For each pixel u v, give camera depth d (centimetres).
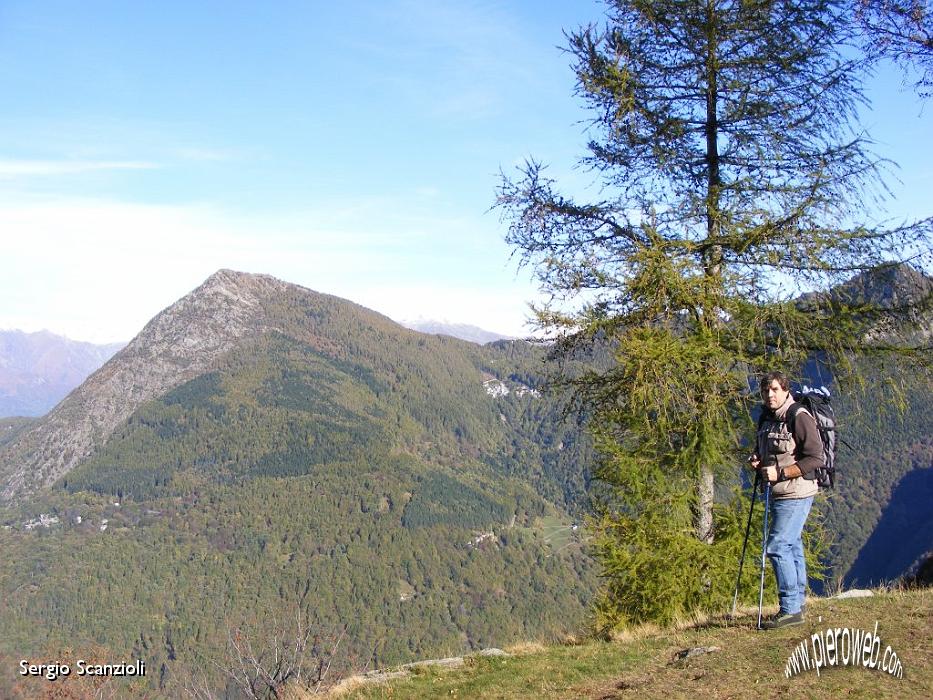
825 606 712
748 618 743
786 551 637
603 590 1148
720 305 1008
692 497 1097
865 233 944
